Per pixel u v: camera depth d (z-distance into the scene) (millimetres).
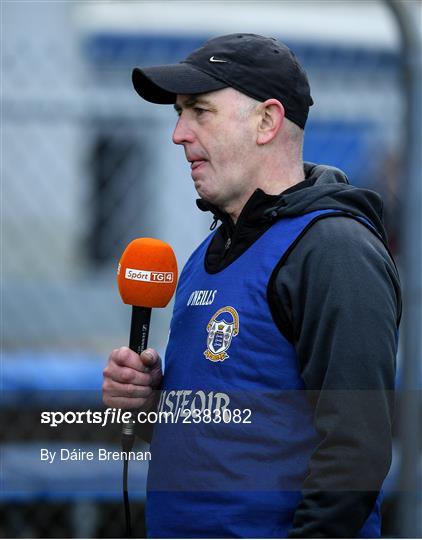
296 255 7492
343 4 21891
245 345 7539
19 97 14477
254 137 8039
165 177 16297
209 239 8711
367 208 7844
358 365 7176
